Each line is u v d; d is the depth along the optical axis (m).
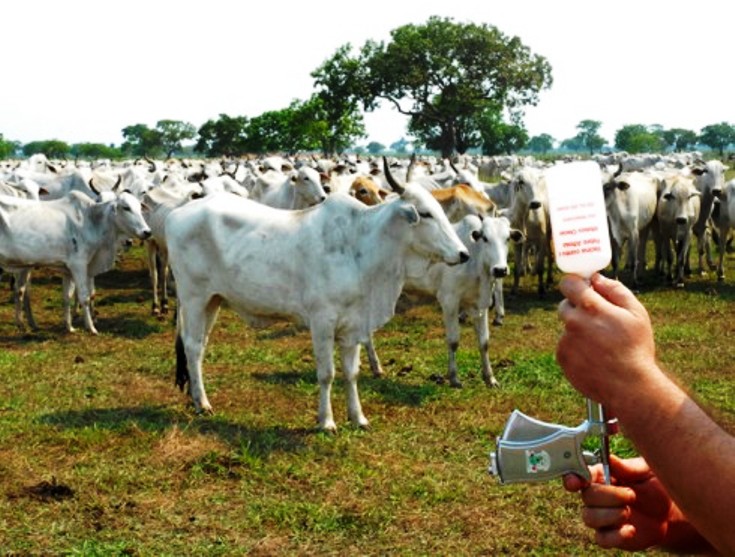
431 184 18.14
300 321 7.73
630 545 1.90
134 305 14.80
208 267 7.99
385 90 65.19
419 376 9.83
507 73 64.94
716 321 12.64
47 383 9.41
